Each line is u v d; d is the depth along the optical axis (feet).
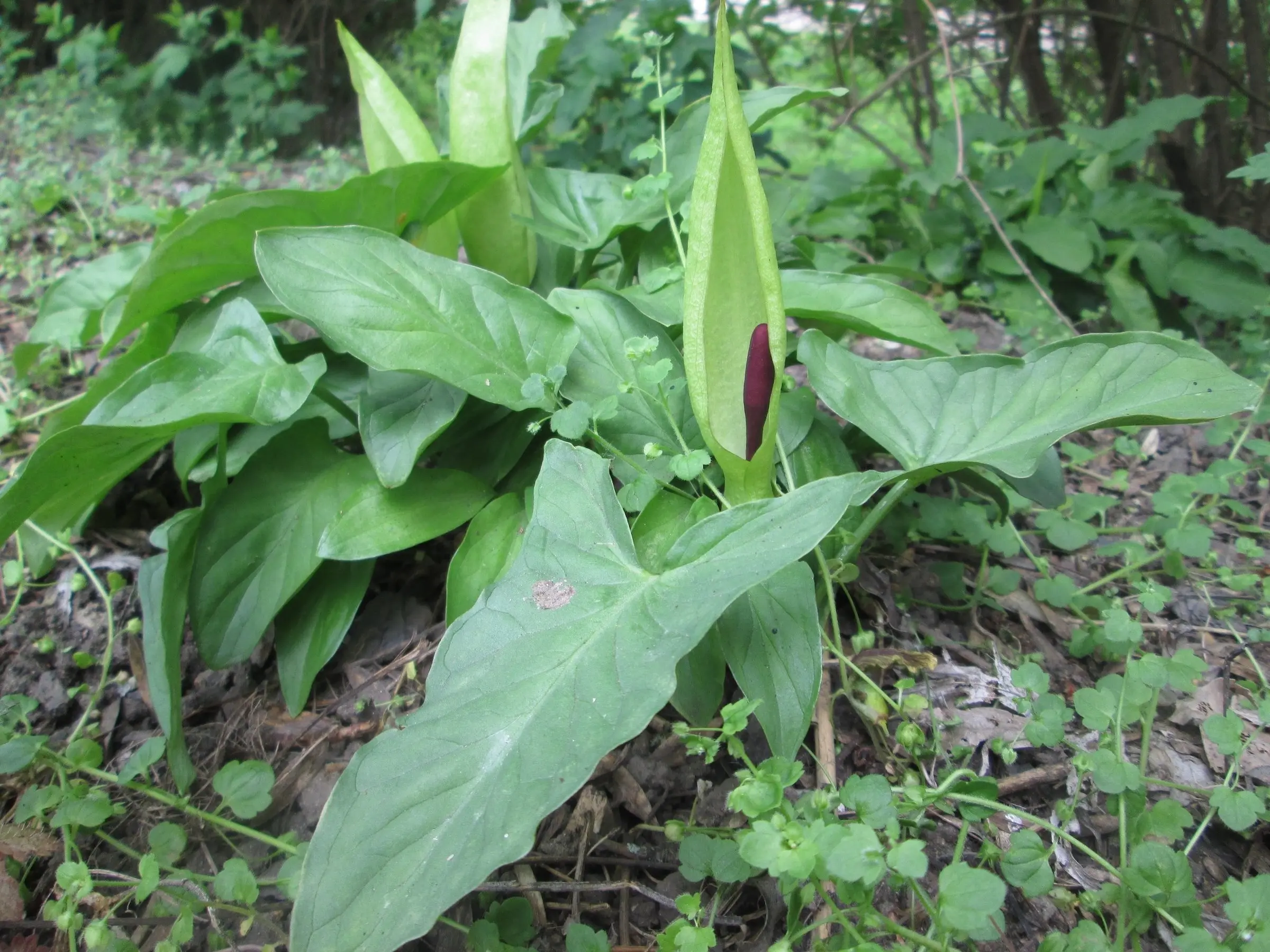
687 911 1.15
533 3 3.99
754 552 1.17
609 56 3.41
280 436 1.67
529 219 1.83
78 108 4.51
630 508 1.46
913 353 2.62
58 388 2.38
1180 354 1.36
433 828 1.04
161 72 4.86
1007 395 1.46
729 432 1.40
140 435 1.39
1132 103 4.19
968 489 2.02
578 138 4.12
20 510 1.40
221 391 1.43
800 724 1.26
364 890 1.02
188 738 1.61
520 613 1.22
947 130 3.23
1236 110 3.75
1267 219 3.53
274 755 1.57
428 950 1.27
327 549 1.50
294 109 4.97
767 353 1.32
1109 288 2.79
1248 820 1.20
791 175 4.19
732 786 1.41
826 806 1.16
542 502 1.32
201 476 1.83
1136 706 1.35
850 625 1.66
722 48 1.20
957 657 1.65
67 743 1.61
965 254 3.06
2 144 4.13
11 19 5.83
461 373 1.46
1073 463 2.22
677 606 1.15
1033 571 1.90
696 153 1.93
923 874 0.99
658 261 1.89
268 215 1.61
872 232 3.25
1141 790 1.30
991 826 1.35
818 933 1.23
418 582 1.82
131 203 3.24
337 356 1.80
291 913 1.28
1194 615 1.78
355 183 1.59
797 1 4.41
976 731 1.48
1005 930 1.26
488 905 1.31
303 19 5.65
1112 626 1.41
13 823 1.43
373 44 5.91
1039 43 4.11
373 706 1.61
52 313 2.24
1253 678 1.63
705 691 1.36
